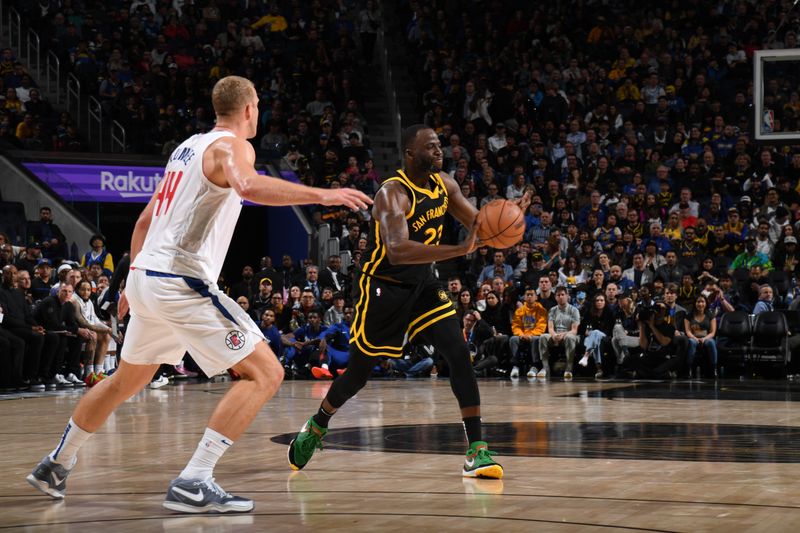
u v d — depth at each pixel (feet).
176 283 11.11
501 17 64.69
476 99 57.98
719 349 40.86
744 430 19.12
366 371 14.03
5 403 28.68
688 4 63.31
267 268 46.55
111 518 10.55
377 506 11.02
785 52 43.62
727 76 58.95
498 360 42.27
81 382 37.32
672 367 39.60
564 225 48.88
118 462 15.24
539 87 58.39
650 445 16.70
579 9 64.13
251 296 46.03
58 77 55.62
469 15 65.62
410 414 23.39
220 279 48.29
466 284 47.03
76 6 60.59
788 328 40.16
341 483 12.82
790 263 43.47
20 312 34.19
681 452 15.72
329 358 41.52
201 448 11.03
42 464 11.75
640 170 52.95
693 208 48.32
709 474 13.23
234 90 11.79
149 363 11.87
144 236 11.91
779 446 16.48
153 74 57.16
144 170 48.62
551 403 26.40
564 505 10.87
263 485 12.75
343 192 10.69
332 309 42.50
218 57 60.64
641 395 29.53
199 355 11.28
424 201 13.84
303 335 42.45
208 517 10.55
